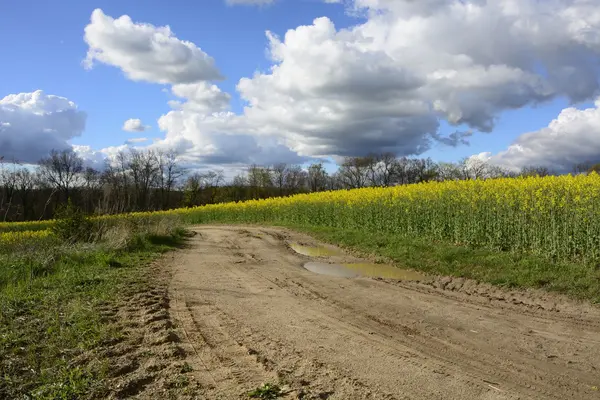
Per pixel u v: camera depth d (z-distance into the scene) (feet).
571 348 18.07
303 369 15.38
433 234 54.19
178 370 15.14
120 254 46.11
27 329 18.85
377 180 238.89
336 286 31.40
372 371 15.26
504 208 44.42
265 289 30.14
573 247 35.83
